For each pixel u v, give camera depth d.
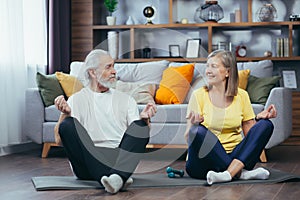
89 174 3.16
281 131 4.56
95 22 6.62
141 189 3.01
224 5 6.72
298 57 6.27
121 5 6.90
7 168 4.05
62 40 6.12
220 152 3.18
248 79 4.94
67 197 2.77
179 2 6.79
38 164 4.31
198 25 6.38
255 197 2.78
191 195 2.82
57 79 5.04
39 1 5.67
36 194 2.88
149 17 6.61
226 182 3.18
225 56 3.22
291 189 3.02
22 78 5.26
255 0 6.70
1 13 4.93
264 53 6.48
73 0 6.53
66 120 2.97
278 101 4.58
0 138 4.91
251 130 3.20
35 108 4.87
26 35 5.46
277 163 4.37
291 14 6.65
